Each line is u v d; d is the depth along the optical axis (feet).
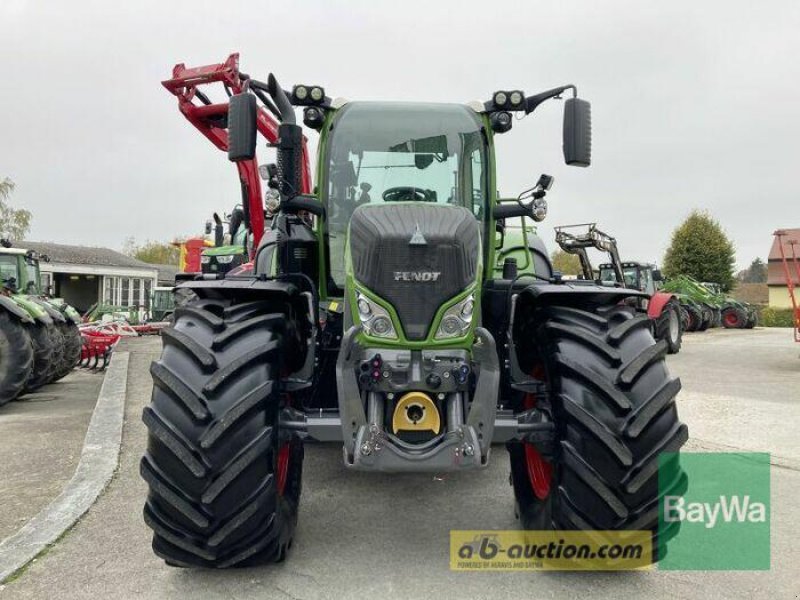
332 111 12.80
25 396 27.73
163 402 8.55
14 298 27.99
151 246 211.61
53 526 11.08
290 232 12.44
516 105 12.50
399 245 9.43
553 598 8.77
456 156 12.69
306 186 20.51
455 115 12.89
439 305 9.42
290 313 10.05
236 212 35.65
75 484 13.51
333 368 11.96
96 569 9.52
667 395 8.73
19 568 9.46
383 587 9.00
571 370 8.98
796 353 47.85
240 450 8.34
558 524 9.15
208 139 30.99
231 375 8.52
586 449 8.70
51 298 36.88
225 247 34.53
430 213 9.98
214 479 8.29
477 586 9.07
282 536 9.36
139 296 122.11
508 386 12.10
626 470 8.59
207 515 8.38
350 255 9.93
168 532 8.55
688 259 140.36
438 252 9.44
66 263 109.81
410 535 11.00
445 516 11.94
